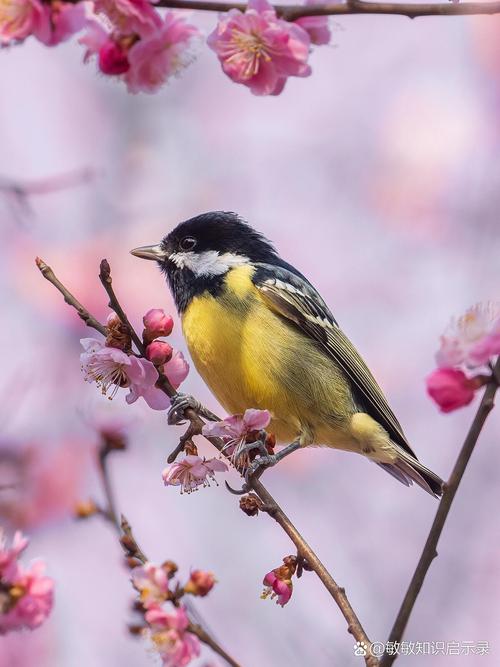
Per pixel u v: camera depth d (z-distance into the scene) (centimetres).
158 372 789
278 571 760
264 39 760
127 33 739
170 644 658
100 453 870
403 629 671
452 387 666
